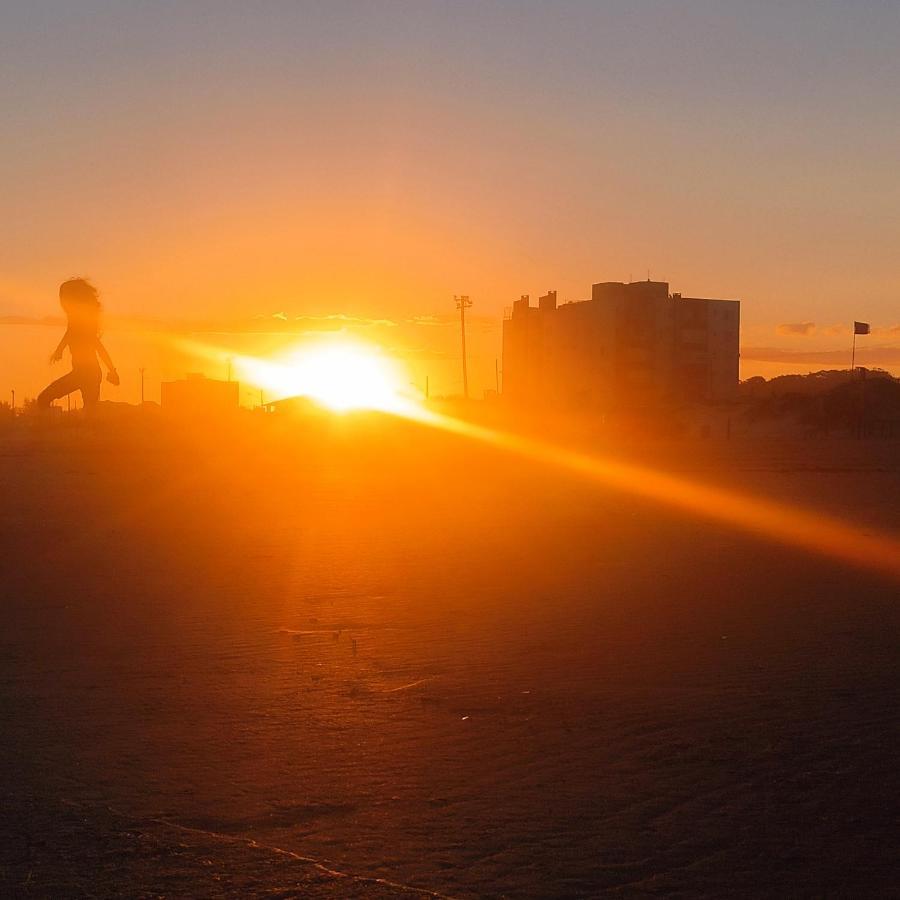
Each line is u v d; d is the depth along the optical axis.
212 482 40.41
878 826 7.15
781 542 23.67
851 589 17.19
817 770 8.27
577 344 126.94
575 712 9.92
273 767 8.35
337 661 12.05
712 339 127.12
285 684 11.02
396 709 10.05
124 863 6.37
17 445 57.97
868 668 11.65
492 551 22.06
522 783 7.98
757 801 7.61
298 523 27.31
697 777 8.12
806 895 6.12
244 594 16.67
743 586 17.50
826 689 10.73
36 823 7.06
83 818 7.16
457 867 6.45
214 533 24.91
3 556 20.56
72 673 11.51
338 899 5.89
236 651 12.60
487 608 15.48
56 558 20.48
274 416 78.06
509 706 10.13
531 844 6.81
